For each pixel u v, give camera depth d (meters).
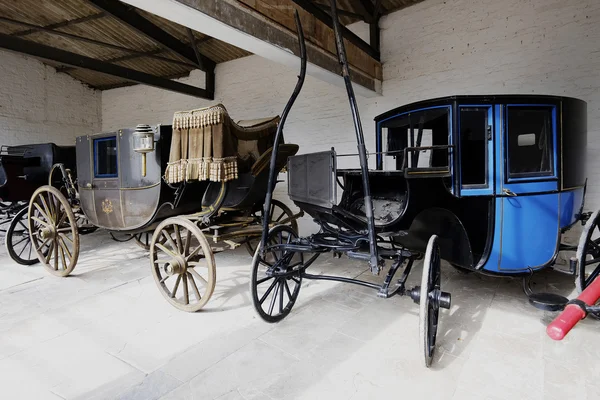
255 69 5.84
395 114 2.75
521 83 3.78
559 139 2.32
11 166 4.12
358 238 2.19
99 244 4.70
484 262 2.28
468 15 4.05
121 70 4.90
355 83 3.98
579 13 3.47
